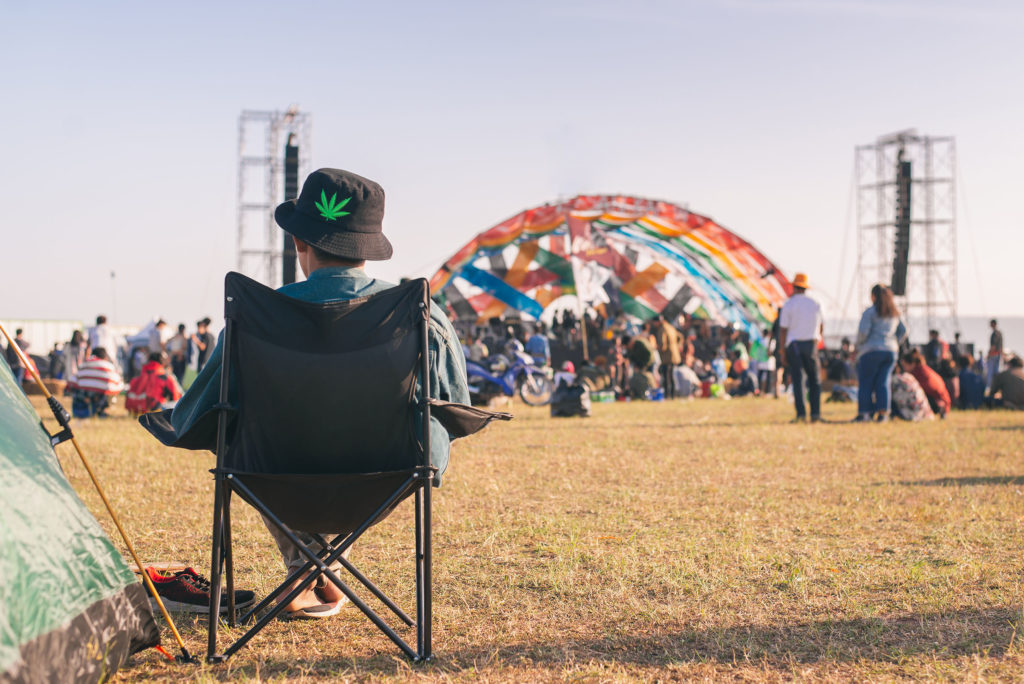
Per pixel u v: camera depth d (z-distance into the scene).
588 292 27.09
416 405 2.65
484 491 6.10
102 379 13.57
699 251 27.17
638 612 3.21
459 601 3.40
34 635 2.04
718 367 22.69
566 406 13.76
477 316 26.44
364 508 2.66
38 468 2.35
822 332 12.56
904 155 54.09
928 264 54.09
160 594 3.25
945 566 3.90
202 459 8.12
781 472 7.09
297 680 2.51
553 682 2.48
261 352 2.51
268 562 4.02
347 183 2.85
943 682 2.46
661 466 7.42
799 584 3.58
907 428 11.12
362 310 2.56
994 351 20.95
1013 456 8.09
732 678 2.51
